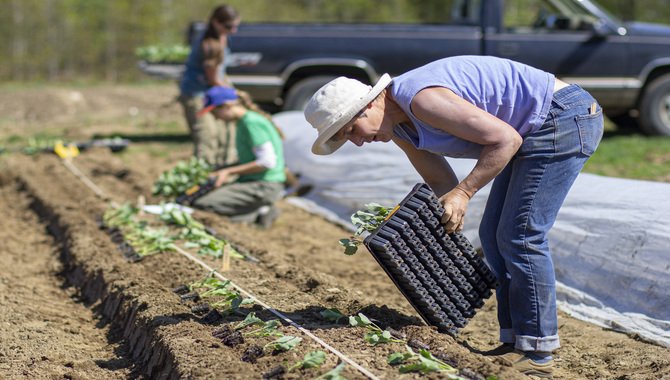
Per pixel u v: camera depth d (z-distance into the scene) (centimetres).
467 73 370
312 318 444
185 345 405
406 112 370
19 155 1163
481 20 1070
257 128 745
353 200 811
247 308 462
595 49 1074
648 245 498
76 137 1313
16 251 711
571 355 451
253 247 635
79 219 742
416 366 348
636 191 545
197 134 922
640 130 1195
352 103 365
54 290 603
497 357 385
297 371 358
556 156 372
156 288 513
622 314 497
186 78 912
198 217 723
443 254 398
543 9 1116
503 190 402
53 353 456
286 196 909
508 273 410
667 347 452
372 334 399
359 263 653
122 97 1903
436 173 414
